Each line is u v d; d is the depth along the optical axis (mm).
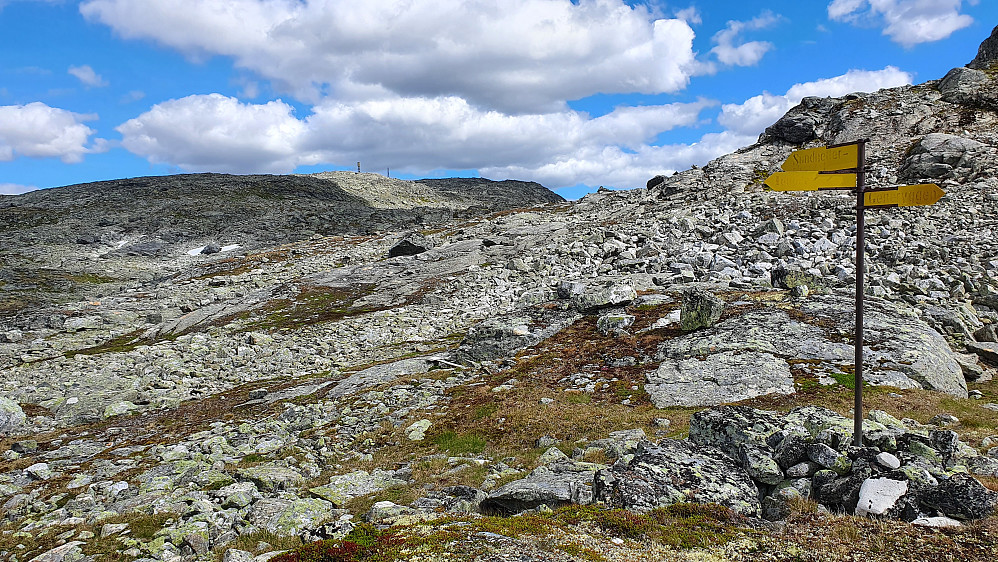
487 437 24234
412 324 53000
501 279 61688
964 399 25062
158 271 108688
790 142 101562
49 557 15148
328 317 58312
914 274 43938
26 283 94750
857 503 12430
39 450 28562
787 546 10992
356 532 12523
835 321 32469
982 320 36750
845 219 62062
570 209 103375
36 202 176125
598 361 33312
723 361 29062
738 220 68375
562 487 14594
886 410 22250
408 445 24547
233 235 136125
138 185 197375
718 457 15211
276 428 29156
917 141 82812
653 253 60938
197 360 46844
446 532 11992
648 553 11039
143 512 18094
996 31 102375
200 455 24766
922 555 10172
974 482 11734
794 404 23609
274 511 16938
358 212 160250
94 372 43594
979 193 62094
